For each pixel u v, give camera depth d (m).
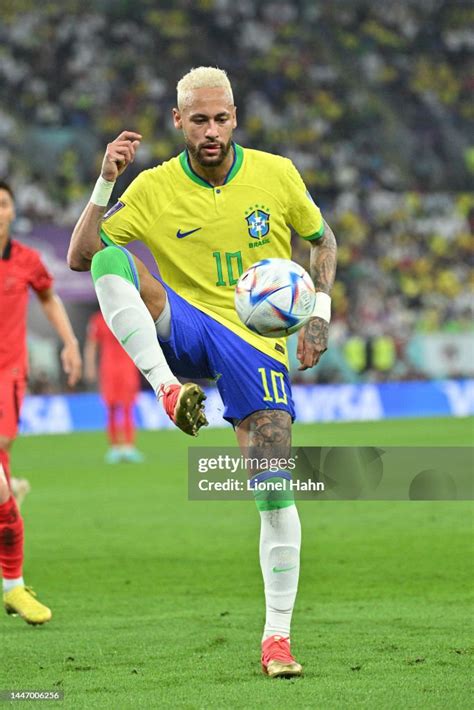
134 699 13.44
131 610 20.06
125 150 14.60
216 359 15.23
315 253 16.12
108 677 14.72
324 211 101.81
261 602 20.70
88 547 28.11
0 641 17.36
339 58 113.44
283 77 109.88
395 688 13.77
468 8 120.44
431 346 90.06
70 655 16.22
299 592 21.52
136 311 14.82
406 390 85.56
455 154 109.69
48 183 92.44
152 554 26.88
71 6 105.69
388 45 116.25
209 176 15.32
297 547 14.86
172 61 106.50
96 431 75.62
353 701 13.12
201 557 26.33
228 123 14.80
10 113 97.25
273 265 14.39
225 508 36.12
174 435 70.50
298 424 75.31
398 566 24.36
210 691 13.80
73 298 77.38
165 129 100.88
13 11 103.62
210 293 15.54
